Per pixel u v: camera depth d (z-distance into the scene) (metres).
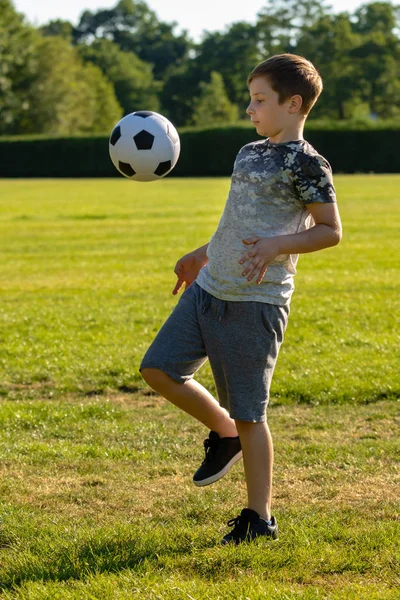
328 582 4.89
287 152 5.32
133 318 14.33
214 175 92.19
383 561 5.13
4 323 13.96
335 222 5.29
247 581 4.83
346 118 147.12
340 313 14.59
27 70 124.69
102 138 94.31
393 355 11.58
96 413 9.15
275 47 168.50
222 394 5.75
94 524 5.93
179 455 7.64
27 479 6.98
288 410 9.37
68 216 38.34
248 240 5.25
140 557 5.25
